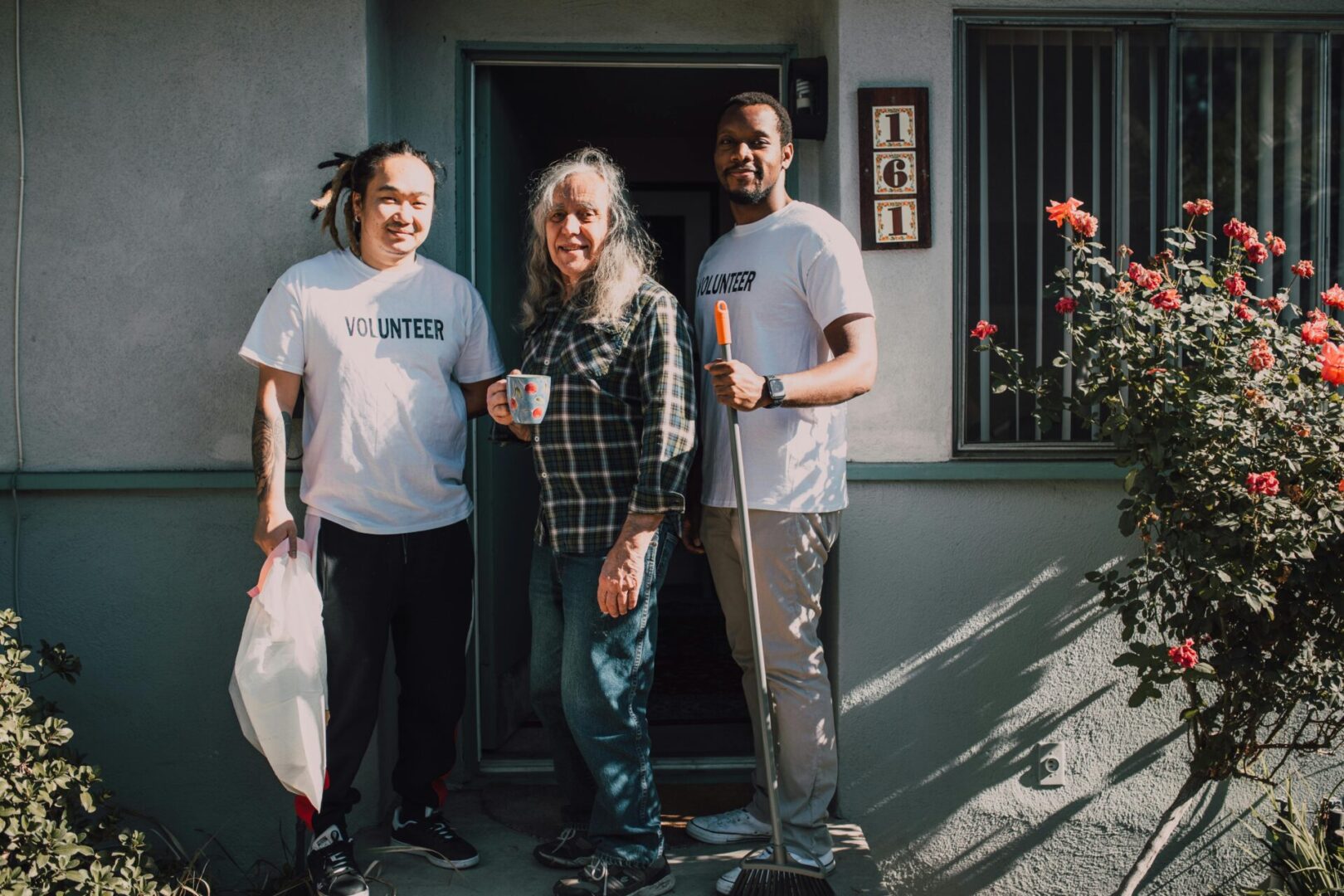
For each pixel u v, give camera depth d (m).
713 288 2.97
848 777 3.44
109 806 3.09
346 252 2.93
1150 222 3.52
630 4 3.59
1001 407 3.47
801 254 2.81
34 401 3.35
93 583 3.38
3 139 3.32
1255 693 2.96
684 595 6.51
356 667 2.82
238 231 3.32
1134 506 2.91
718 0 3.61
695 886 2.86
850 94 3.38
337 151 3.31
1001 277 3.48
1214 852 3.52
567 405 2.62
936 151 3.40
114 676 3.38
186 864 3.19
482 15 3.57
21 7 3.30
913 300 3.41
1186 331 2.88
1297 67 3.52
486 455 3.73
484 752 3.76
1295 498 2.81
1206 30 3.49
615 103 4.79
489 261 3.69
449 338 2.94
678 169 6.10
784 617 2.88
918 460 3.42
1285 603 2.90
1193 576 2.91
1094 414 3.38
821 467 2.88
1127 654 2.96
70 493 3.36
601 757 2.66
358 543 2.82
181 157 3.32
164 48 3.30
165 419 3.36
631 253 2.67
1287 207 3.54
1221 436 2.78
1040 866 3.51
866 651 3.42
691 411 2.57
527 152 4.53
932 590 3.43
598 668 2.62
